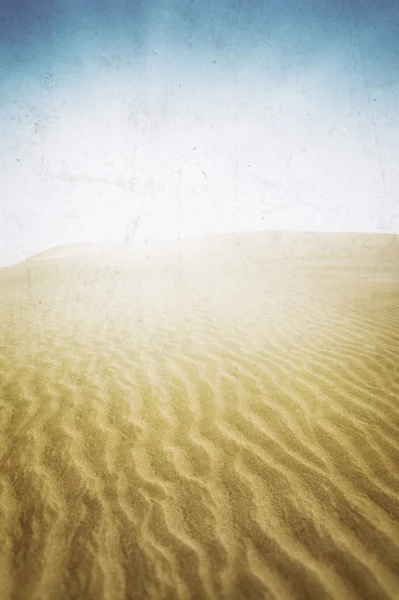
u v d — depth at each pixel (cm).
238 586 136
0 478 200
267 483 190
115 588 138
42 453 222
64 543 158
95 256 2014
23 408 281
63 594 136
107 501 181
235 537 157
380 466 199
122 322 569
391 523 159
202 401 288
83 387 320
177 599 133
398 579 135
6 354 417
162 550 153
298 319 550
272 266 1545
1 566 147
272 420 254
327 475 193
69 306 732
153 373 350
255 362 370
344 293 791
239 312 617
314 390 298
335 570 140
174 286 995
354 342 421
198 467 206
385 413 255
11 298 887
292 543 153
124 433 244
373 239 2312
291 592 133
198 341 452
